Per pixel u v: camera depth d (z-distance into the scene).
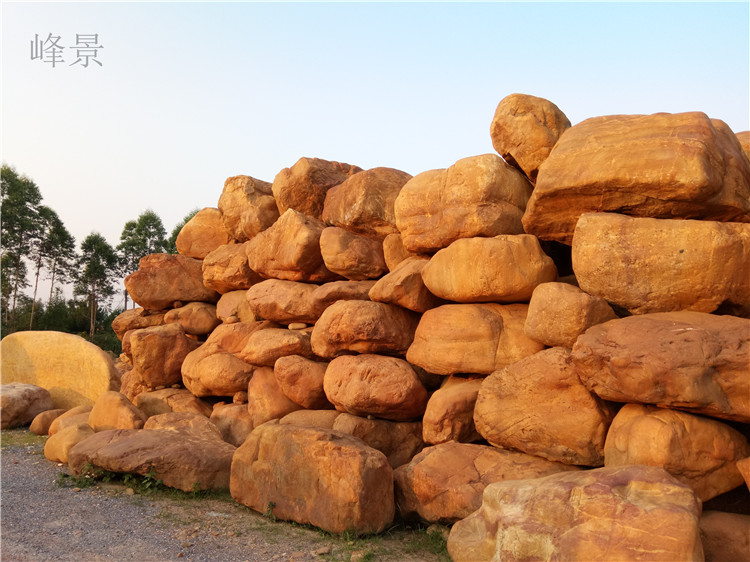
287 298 8.08
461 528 4.41
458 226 6.39
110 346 28.80
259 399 7.76
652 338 4.36
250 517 5.51
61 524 5.04
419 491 5.25
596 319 5.02
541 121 6.32
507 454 5.31
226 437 7.86
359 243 7.68
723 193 4.96
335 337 6.89
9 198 31.56
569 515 3.69
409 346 6.88
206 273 9.67
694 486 4.18
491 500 4.22
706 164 4.77
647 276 4.89
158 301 10.34
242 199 9.62
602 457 4.85
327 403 7.36
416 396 6.32
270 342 7.75
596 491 3.67
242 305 9.30
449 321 6.15
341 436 5.49
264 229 9.47
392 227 7.68
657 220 4.93
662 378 4.18
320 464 5.21
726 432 4.32
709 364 4.14
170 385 9.48
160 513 5.49
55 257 35.22
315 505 5.15
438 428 5.79
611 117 5.69
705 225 4.76
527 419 5.16
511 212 6.32
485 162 6.30
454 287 6.09
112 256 35.78
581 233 5.15
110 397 7.95
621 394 4.43
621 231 4.96
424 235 6.76
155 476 6.08
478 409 5.52
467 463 5.29
